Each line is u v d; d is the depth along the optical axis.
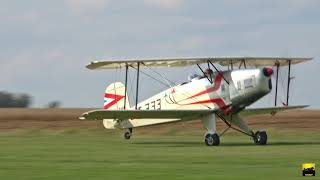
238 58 54.72
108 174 31.19
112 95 67.38
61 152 45.06
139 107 63.47
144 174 31.08
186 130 83.56
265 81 53.72
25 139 65.31
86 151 46.00
